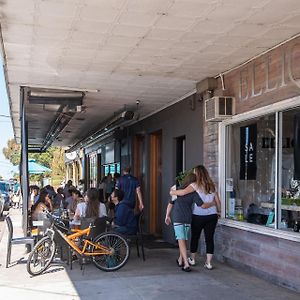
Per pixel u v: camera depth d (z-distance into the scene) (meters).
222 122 8.42
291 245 6.26
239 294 6.07
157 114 12.29
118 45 6.70
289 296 5.94
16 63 7.75
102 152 20.16
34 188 13.69
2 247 10.82
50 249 7.54
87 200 8.41
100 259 7.67
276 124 6.88
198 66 7.86
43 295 6.09
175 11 5.38
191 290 6.29
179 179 9.19
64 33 6.17
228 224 8.00
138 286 6.54
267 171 7.22
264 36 6.26
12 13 5.45
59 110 12.01
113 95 10.48
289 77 6.39
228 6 5.22
